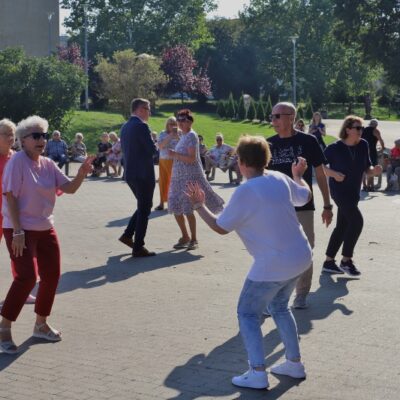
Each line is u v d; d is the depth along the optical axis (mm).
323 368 5570
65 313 7316
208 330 6648
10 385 5336
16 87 37156
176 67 67688
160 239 11773
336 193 8820
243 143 5086
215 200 10883
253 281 5016
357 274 8930
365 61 50500
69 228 13062
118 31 77062
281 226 4961
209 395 5066
